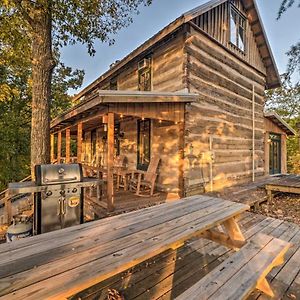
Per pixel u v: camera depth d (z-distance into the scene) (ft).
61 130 31.60
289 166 56.08
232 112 27.17
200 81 22.45
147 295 7.28
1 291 3.76
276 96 66.08
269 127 35.91
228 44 26.23
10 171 42.37
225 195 21.04
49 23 17.98
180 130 20.44
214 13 24.39
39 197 12.42
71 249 5.33
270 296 7.20
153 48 25.00
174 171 21.94
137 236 6.17
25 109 47.44
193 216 8.01
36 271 4.36
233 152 27.30
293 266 8.93
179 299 4.89
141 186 24.48
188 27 21.25
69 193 13.08
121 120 29.71
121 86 32.27
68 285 3.96
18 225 12.78
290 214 18.17
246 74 29.96
